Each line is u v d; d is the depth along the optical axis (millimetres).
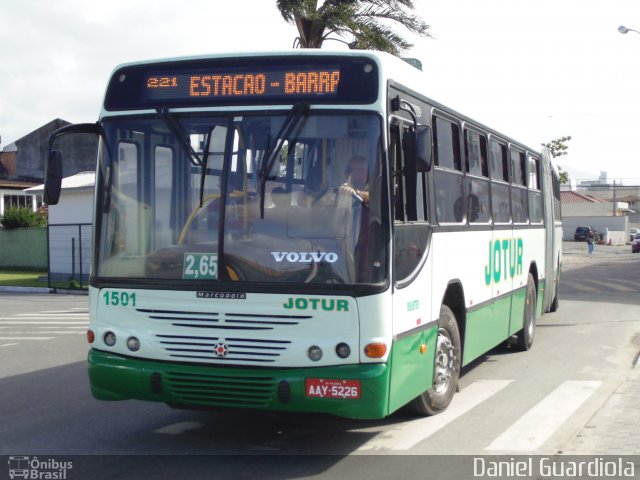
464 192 8867
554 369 10969
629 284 27344
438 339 7961
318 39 21922
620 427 7789
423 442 7289
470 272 8992
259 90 6641
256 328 6348
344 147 6387
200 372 6418
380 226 6277
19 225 39562
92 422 8203
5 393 9773
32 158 53844
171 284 6574
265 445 7246
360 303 6180
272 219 6422
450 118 8477
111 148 7000
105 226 6934
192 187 6672
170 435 7645
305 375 6199
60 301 24734
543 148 14031
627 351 12508
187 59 6879
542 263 13789
